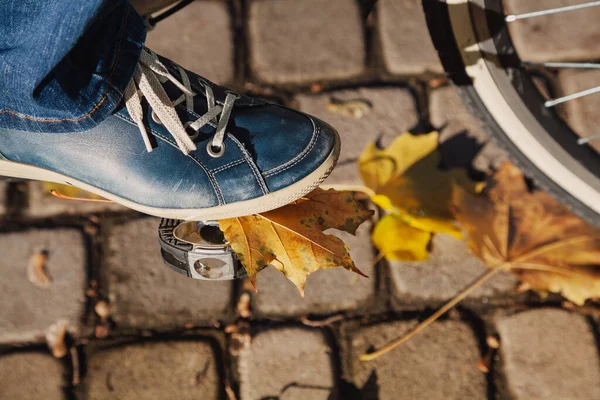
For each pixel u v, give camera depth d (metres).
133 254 1.21
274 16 1.29
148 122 1.05
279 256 1.06
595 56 1.29
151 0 1.07
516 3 1.30
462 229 1.22
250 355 1.19
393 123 1.26
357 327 1.20
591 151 1.18
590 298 1.20
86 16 0.99
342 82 1.28
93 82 1.02
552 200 1.22
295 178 1.05
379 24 1.29
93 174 1.06
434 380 1.18
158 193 1.05
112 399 1.17
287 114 1.07
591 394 1.17
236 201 1.05
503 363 1.19
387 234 1.21
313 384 1.18
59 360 1.18
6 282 1.20
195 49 1.28
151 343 1.19
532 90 1.17
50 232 1.22
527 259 1.20
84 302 1.20
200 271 1.07
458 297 1.20
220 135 1.05
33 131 1.03
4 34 1.00
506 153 1.18
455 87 1.16
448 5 1.11
